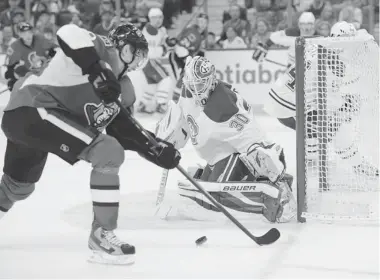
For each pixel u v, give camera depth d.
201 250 4.69
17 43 12.59
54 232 5.24
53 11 15.62
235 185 5.47
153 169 8.39
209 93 5.49
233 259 4.45
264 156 5.36
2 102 15.15
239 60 15.05
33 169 4.50
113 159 4.26
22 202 6.38
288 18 14.55
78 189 7.07
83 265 4.35
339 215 5.36
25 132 4.18
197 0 15.48
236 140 5.54
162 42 14.38
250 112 5.61
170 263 4.37
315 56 5.55
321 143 5.80
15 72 12.64
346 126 5.88
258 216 5.71
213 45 15.30
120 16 15.34
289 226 5.36
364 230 5.21
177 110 5.82
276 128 12.43
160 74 14.40
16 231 5.28
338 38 5.37
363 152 5.92
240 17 15.05
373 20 14.30
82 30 4.09
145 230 5.30
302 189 5.43
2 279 4.05
